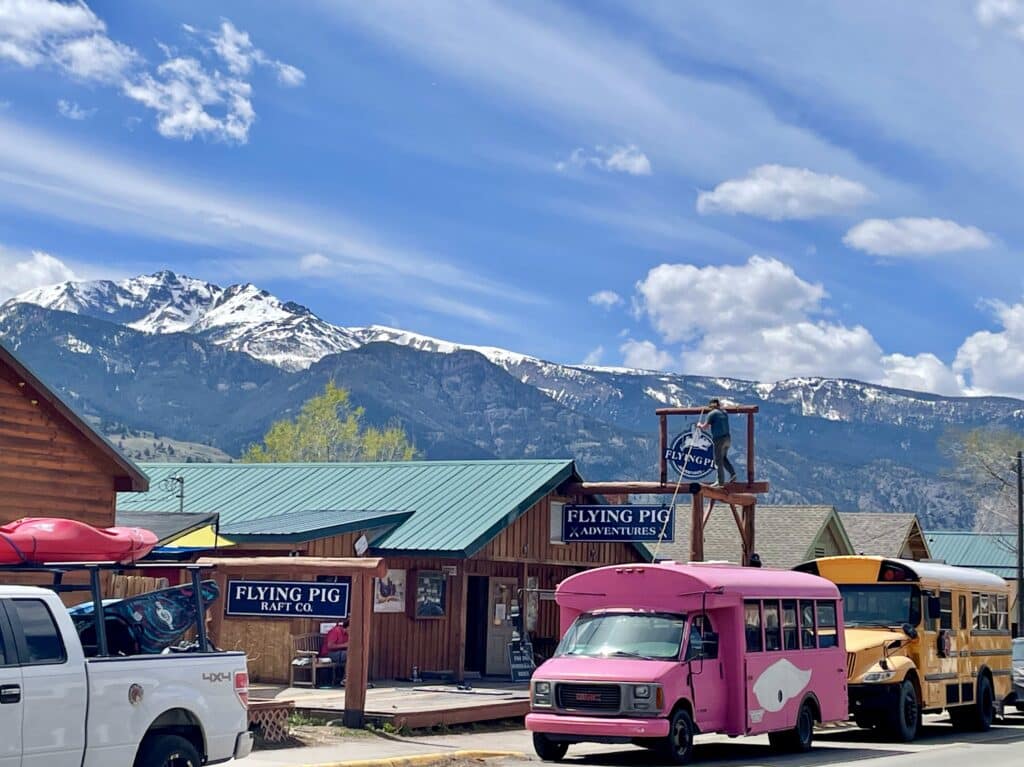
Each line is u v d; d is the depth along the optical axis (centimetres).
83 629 1381
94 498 2394
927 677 2466
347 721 2061
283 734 1895
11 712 1128
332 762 1656
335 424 9106
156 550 2753
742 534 3353
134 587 2264
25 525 1409
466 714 2231
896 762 1961
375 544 3052
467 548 2958
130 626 1380
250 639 2680
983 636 2766
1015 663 3059
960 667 2625
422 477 3422
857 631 2483
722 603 1941
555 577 3528
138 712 1246
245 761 1658
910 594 2492
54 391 2302
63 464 2339
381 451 9188
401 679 3000
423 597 3078
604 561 3528
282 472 3675
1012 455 7319
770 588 2069
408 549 2995
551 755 1908
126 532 1486
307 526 2947
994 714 2811
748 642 1989
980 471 7419
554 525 3328
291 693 2470
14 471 2256
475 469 3397
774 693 2033
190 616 1415
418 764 1766
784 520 5569
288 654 2645
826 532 5644
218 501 3525
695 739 2372
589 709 1833
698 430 3188
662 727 1795
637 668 1834
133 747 1237
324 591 2064
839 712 2234
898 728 2367
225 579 2372
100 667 1220
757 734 1981
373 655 2939
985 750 2220
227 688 1355
